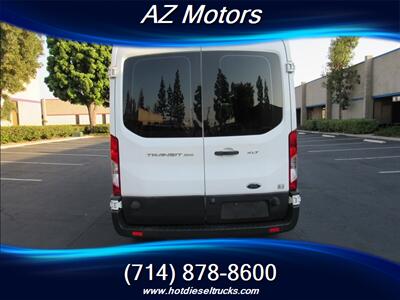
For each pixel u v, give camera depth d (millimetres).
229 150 3533
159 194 3566
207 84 3500
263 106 3529
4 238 4660
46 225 5145
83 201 6500
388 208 5648
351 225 4875
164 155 3533
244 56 3510
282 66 3518
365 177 8172
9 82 15914
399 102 20125
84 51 26609
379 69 21359
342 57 24266
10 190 7445
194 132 3523
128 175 3566
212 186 3562
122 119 3529
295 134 3572
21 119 24734
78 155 13727
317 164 10344
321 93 30984
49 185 7961
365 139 18047
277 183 3592
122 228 3580
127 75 3514
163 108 3512
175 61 3500
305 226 4848
